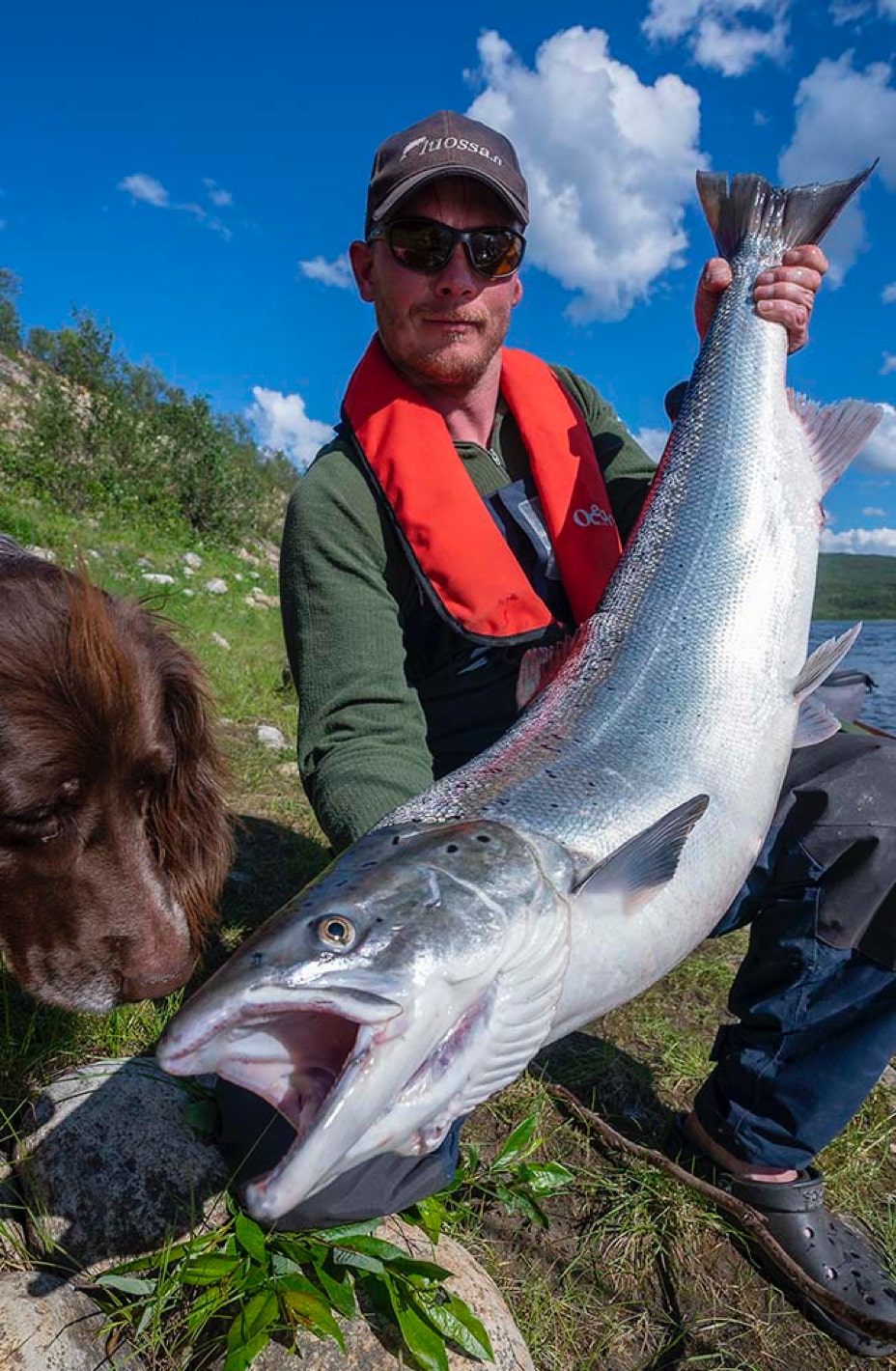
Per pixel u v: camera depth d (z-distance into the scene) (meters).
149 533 19.05
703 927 2.17
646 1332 2.16
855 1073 2.32
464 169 2.69
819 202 2.99
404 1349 1.88
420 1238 2.13
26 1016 2.88
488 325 2.87
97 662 2.40
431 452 2.84
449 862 1.81
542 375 3.22
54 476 18.72
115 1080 2.34
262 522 27.53
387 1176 1.94
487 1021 1.74
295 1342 1.85
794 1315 2.24
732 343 2.84
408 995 1.62
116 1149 2.18
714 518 2.59
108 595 2.83
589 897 1.89
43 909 2.45
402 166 2.75
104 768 2.40
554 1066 2.99
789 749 2.39
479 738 2.94
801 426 2.79
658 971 2.08
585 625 2.52
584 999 1.93
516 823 1.96
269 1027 1.62
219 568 18.02
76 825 2.42
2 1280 1.94
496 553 2.82
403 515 2.78
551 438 3.06
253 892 3.99
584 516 3.02
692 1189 2.44
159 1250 2.07
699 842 2.15
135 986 2.47
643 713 2.26
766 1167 2.38
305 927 1.67
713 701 2.32
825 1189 2.57
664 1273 2.30
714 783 2.22
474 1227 2.36
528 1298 2.19
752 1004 2.43
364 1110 1.53
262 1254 1.94
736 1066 2.44
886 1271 2.35
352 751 2.47
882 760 2.38
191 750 2.78
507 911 1.77
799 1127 2.34
